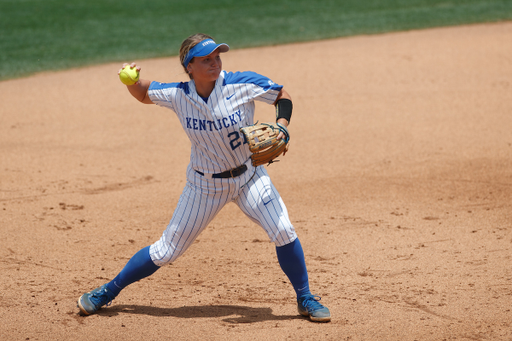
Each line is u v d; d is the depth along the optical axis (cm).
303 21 6506
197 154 1330
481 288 1561
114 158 2881
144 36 5912
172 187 2508
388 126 3269
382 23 6231
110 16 6931
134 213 2225
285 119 1328
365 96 3856
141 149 3020
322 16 6731
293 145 3036
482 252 1820
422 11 6744
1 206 2259
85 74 4600
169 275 1711
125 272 1402
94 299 1412
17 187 2480
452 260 1770
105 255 1853
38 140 3139
